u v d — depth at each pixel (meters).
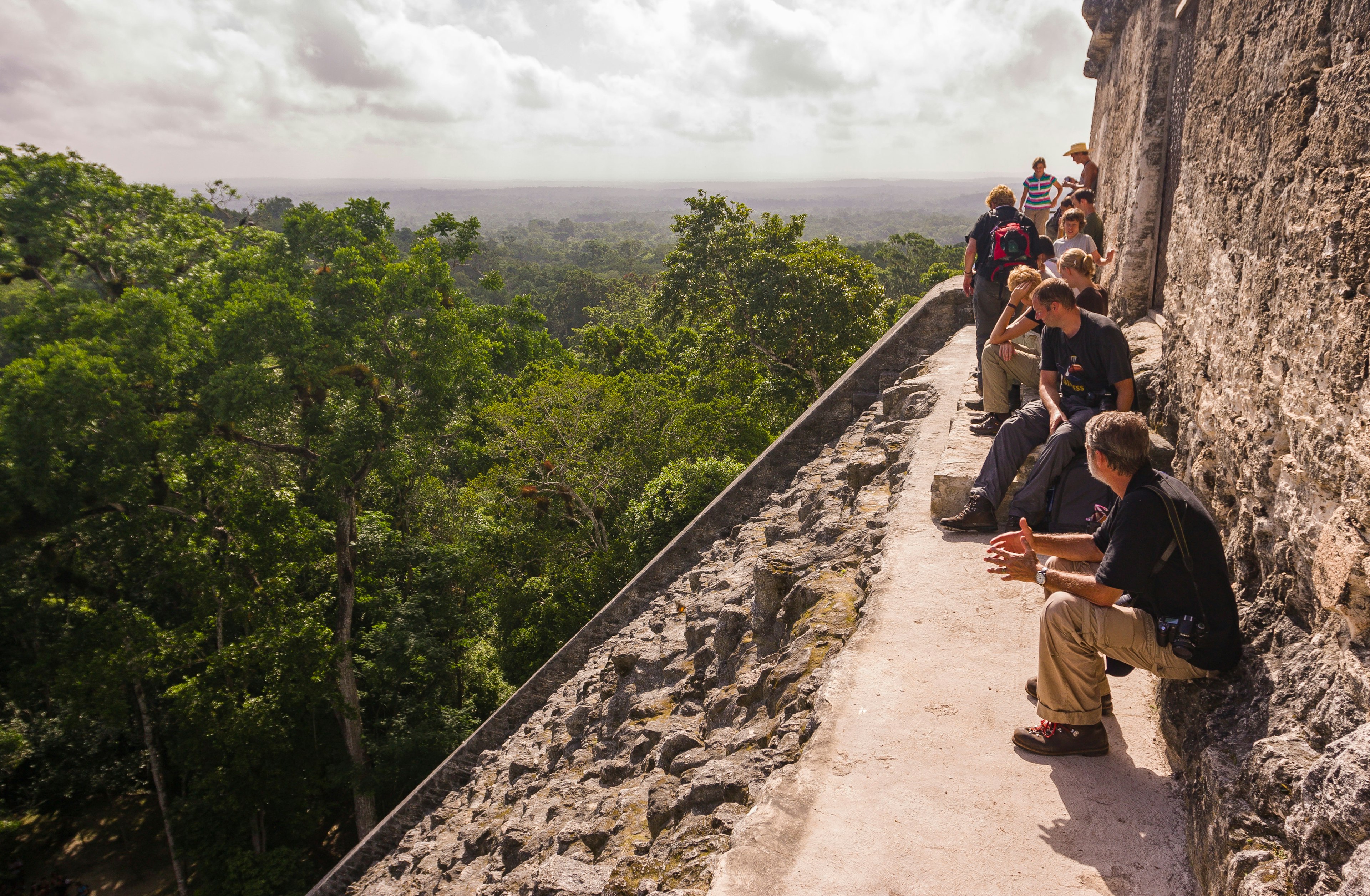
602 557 22.36
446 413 23.50
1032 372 5.88
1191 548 2.72
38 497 19.19
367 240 24.00
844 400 10.51
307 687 21.27
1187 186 4.69
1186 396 4.40
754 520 9.59
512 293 136.12
